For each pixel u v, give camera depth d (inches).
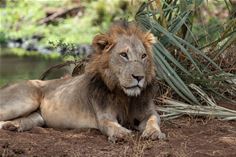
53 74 790.5
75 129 449.4
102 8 1505.9
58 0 1609.3
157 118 444.5
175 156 379.2
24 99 466.6
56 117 464.8
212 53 542.9
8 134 427.8
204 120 487.5
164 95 515.8
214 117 491.2
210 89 534.0
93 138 424.2
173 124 474.6
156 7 563.2
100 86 439.8
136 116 447.8
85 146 401.1
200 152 389.4
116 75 427.8
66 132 445.1
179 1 551.5
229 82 543.5
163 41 527.8
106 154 382.0
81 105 453.1
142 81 418.0
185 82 529.7
